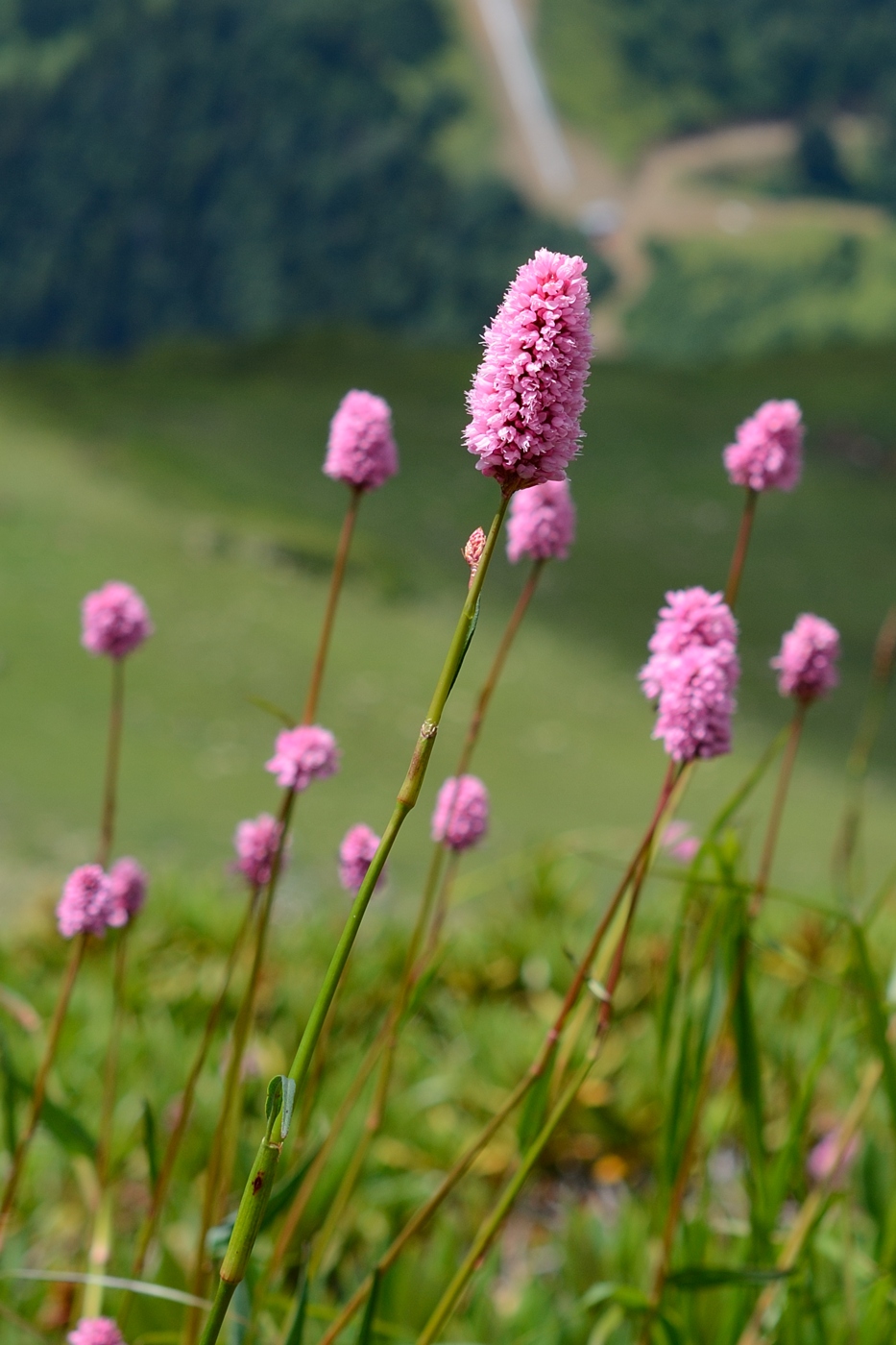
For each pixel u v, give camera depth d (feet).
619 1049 14.75
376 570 51.96
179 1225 9.97
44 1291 9.16
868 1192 9.51
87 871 5.98
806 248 312.71
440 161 340.39
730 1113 9.07
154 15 373.81
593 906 19.39
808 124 350.43
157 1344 7.80
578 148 341.00
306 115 352.28
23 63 382.01
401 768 34.60
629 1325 8.35
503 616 50.44
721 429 81.05
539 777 35.37
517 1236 12.28
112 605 6.95
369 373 86.22
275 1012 13.33
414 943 6.86
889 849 32.96
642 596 54.39
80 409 70.33
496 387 3.74
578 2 365.81
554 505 6.84
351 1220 10.67
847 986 6.33
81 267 369.30
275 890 6.21
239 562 49.96
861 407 87.25
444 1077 13.41
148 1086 12.25
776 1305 7.11
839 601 56.54
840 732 43.32
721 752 5.13
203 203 363.76
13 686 35.40
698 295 299.17
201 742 34.09
